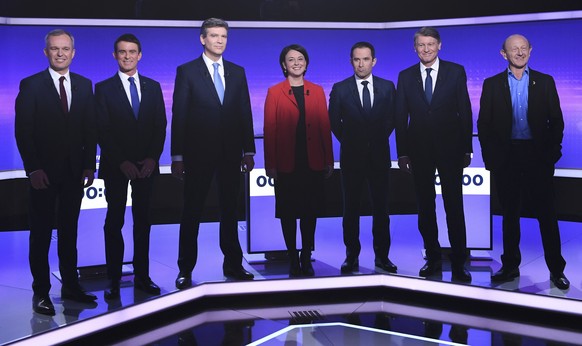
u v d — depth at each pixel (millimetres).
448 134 4391
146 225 4207
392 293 4582
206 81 4242
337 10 5941
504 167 4211
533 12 5746
